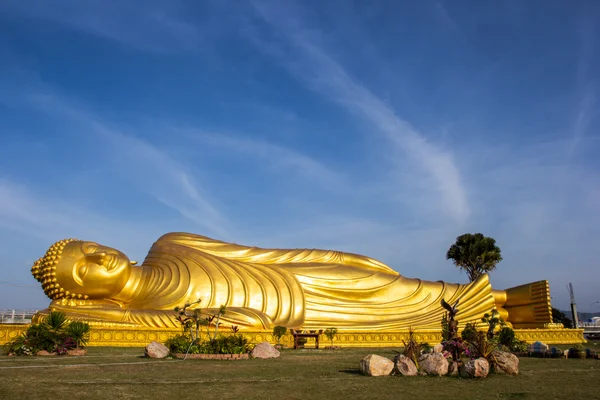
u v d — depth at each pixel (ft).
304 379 29.45
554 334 69.05
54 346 43.86
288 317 63.77
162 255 67.62
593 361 43.52
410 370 31.22
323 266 69.67
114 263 61.72
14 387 24.88
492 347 34.42
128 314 57.77
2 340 54.44
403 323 65.62
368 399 23.41
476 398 23.86
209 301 62.44
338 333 62.34
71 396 22.85
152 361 38.75
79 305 60.70
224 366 35.76
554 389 26.68
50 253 61.31
